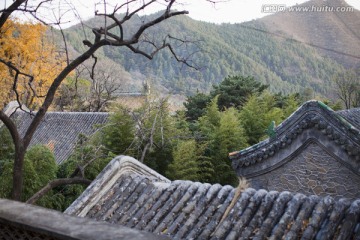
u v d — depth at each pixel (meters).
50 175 11.81
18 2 6.43
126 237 1.79
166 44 7.40
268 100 23.94
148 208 6.71
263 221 5.87
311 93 42.53
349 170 8.74
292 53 84.25
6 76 21.53
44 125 23.20
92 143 14.46
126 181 7.38
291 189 9.49
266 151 9.62
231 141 15.84
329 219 5.53
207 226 5.97
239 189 6.54
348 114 12.36
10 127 7.02
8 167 11.23
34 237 2.08
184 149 13.89
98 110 26.27
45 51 21.78
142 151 13.89
